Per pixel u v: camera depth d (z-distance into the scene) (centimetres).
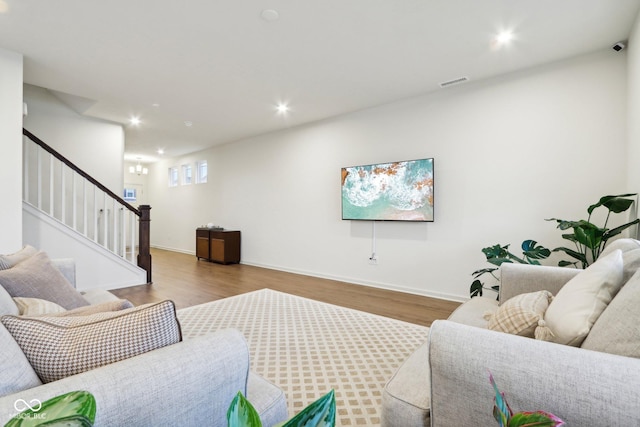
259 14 249
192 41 288
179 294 413
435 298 401
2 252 298
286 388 195
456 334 97
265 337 273
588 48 302
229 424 42
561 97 325
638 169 254
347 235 493
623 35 280
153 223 965
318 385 199
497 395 52
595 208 297
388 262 448
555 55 314
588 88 312
